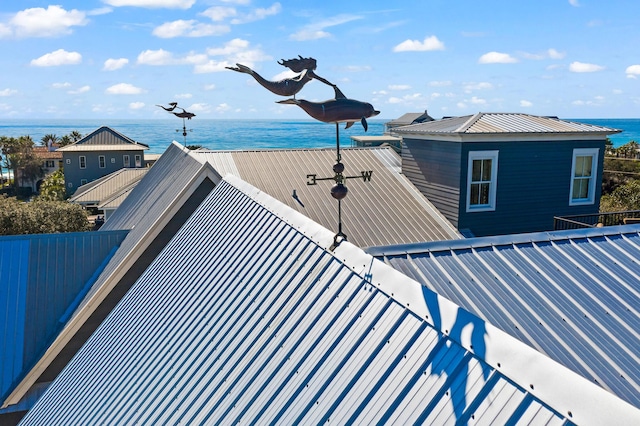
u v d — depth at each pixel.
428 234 14.97
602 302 6.30
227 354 5.72
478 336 3.76
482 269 7.02
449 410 3.44
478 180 15.25
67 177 67.12
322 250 6.16
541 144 15.66
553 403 3.06
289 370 4.84
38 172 87.31
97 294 11.66
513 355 3.47
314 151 19.44
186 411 5.36
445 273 6.89
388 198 16.45
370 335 4.52
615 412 2.79
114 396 6.77
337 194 5.73
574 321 5.90
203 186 12.05
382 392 3.93
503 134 14.91
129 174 51.59
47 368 11.59
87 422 6.71
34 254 13.93
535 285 6.65
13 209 33.56
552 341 5.52
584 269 7.08
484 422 3.22
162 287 8.70
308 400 4.34
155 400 5.93
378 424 3.71
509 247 7.68
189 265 8.63
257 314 5.98
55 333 12.25
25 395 11.31
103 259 14.47
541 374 3.24
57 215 35.88
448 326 4.02
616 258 7.43
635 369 5.13
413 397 3.71
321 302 5.38
